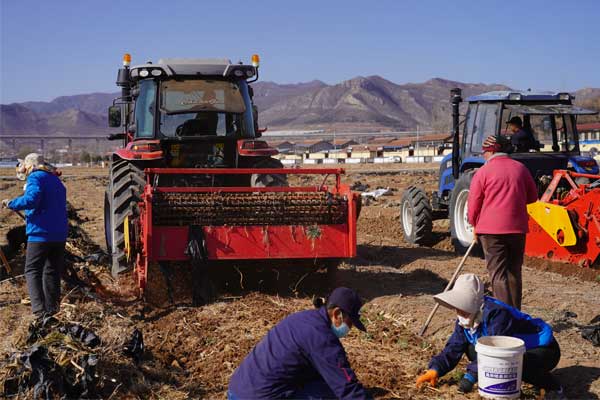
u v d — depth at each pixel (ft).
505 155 23.09
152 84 32.96
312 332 14.20
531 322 18.53
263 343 14.65
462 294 18.06
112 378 18.99
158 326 24.99
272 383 14.33
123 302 27.53
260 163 32.96
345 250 28.04
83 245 38.14
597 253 31.58
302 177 112.68
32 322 21.04
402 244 43.16
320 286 30.45
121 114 37.29
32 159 25.17
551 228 33.30
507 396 17.72
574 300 27.35
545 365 18.22
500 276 22.93
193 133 32.86
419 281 31.68
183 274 29.30
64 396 17.61
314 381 14.69
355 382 14.05
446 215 43.73
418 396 18.61
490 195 22.76
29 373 17.71
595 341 21.70
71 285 28.09
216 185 33.04
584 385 18.83
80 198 78.13
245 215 27.89
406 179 106.93
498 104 37.32
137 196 30.09
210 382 19.97
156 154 31.01
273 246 27.55
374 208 62.64
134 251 27.45
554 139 37.86
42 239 24.66
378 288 30.09
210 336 23.75
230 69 33.01
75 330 20.18
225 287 30.17
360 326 14.49
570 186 36.63
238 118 33.24
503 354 17.40
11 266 33.65
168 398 18.66
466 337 18.80
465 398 18.33
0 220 49.57
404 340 22.90
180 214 27.53
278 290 29.86
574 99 38.01
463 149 40.04
